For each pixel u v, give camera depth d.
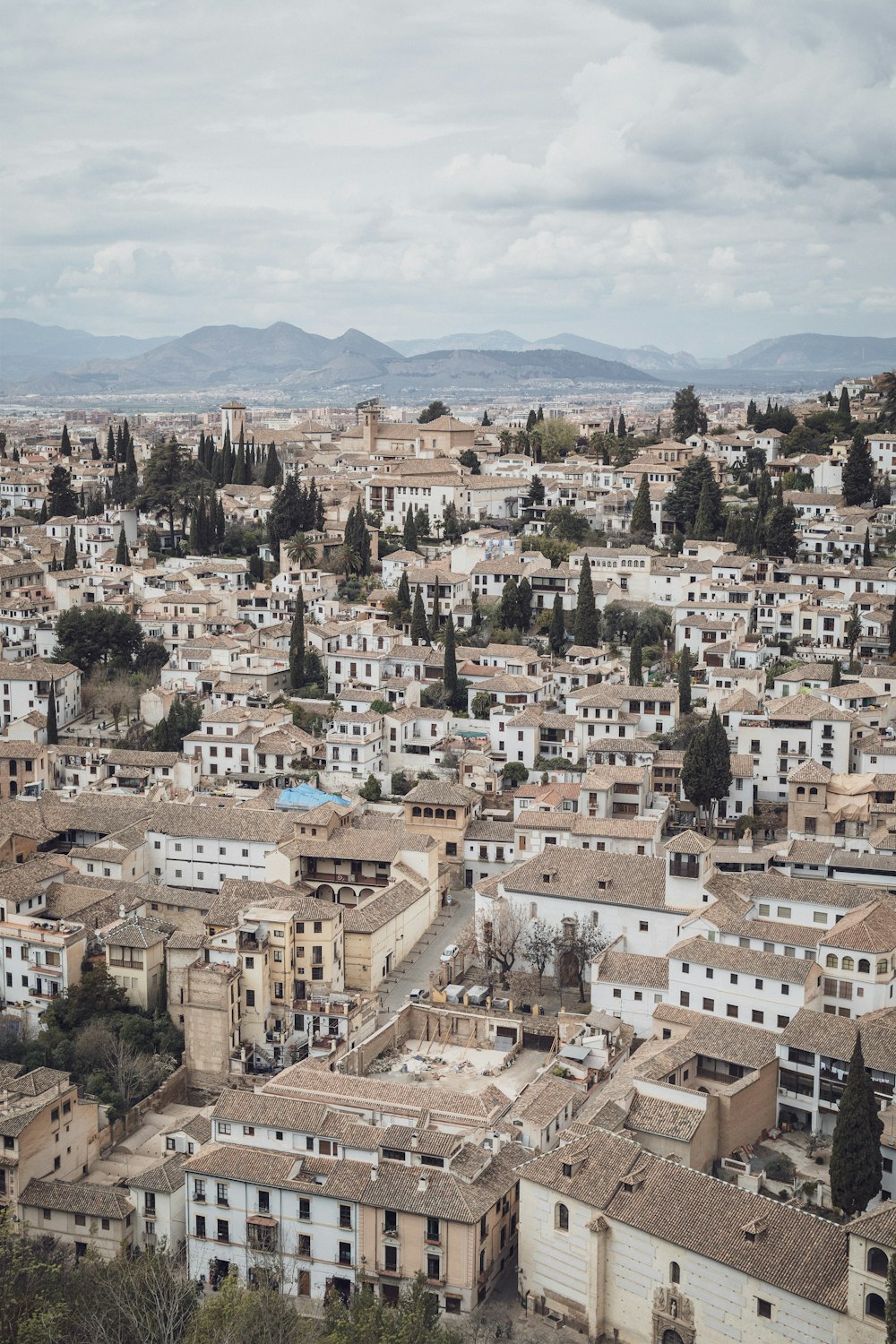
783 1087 166.25
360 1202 148.38
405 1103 164.00
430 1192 147.38
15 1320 130.00
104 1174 172.88
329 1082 169.50
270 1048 199.88
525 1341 139.25
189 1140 166.38
